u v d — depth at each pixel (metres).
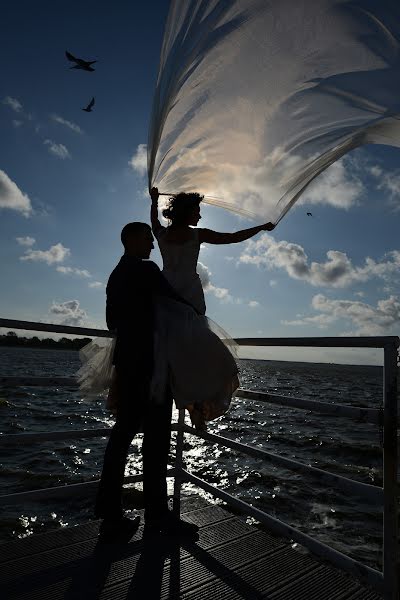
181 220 2.44
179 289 2.39
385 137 2.20
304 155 2.43
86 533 2.46
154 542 2.35
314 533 6.52
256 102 2.33
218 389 2.24
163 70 2.30
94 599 1.80
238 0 2.06
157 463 2.38
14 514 6.71
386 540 1.80
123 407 2.30
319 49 2.09
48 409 19.27
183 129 2.47
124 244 2.51
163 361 2.22
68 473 9.16
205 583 1.96
